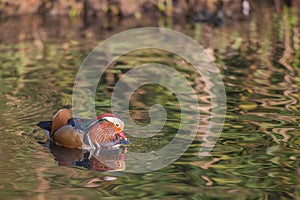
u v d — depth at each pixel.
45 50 43.34
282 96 33.84
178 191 23.09
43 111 31.86
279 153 26.52
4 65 39.88
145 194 22.84
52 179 24.25
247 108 32.06
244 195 22.70
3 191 23.05
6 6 52.66
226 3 54.81
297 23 50.75
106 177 24.50
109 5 54.09
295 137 28.16
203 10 53.91
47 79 37.16
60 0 53.62
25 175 24.56
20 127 29.72
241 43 45.19
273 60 40.91
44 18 52.34
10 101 33.34
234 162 25.73
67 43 45.16
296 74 37.84
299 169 24.94
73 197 22.59
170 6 54.19
